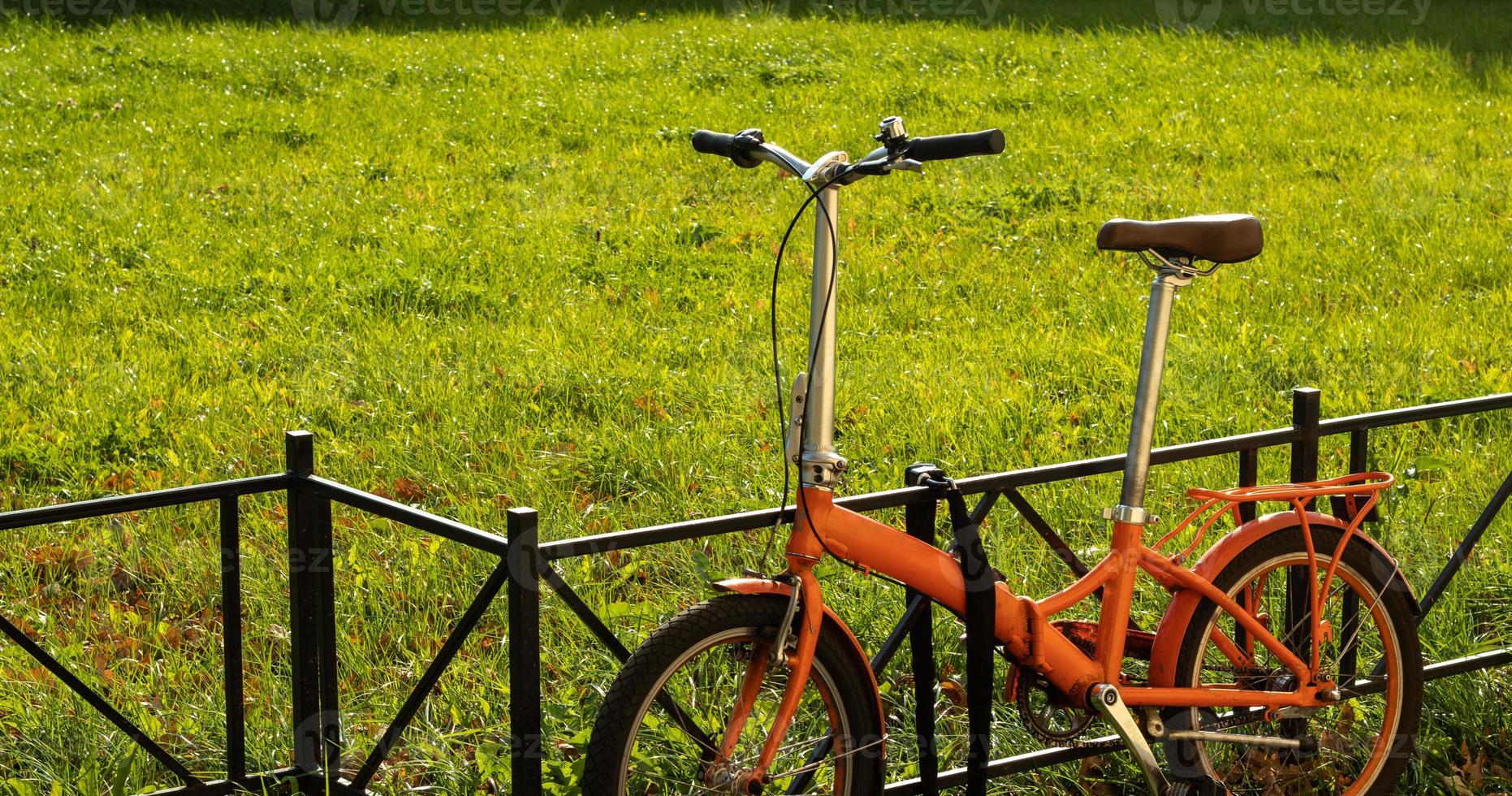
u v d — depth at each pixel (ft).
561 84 48.80
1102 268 29.63
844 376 22.27
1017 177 37.73
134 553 15.43
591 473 18.47
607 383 21.72
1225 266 29.32
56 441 19.19
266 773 10.89
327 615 10.64
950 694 12.60
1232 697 9.95
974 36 56.90
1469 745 12.04
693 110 45.65
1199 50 54.90
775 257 30.25
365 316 25.96
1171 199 35.22
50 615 13.80
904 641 13.05
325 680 10.75
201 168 37.58
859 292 27.96
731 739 8.88
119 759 11.43
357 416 20.71
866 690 9.21
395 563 15.06
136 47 50.83
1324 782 11.37
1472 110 46.21
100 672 12.63
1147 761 9.52
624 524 16.66
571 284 28.48
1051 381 22.24
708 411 20.95
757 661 8.95
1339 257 30.22
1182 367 22.65
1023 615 9.49
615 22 60.29
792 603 8.64
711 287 28.35
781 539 15.20
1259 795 11.11
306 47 52.44
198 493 10.12
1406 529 15.61
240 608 10.70
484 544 8.87
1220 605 9.91
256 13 58.80
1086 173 37.73
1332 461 18.37
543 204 35.09
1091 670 9.67
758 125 43.93
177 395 21.26
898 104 46.70
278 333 24.58
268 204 34.01
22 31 52.11
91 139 39.88
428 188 36.04
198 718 12.20
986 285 28.45
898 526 16.69
